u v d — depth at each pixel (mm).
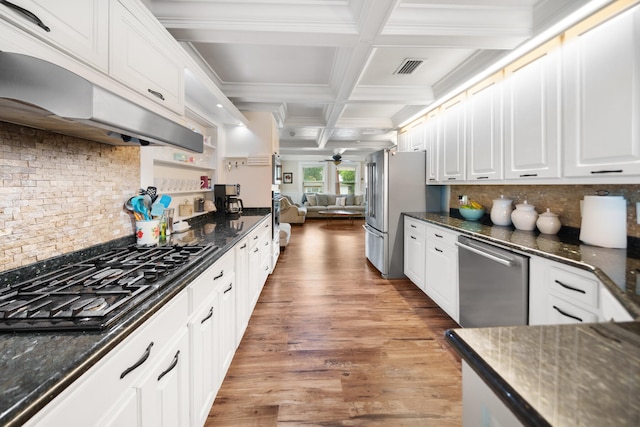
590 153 1574
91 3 1016
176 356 1021
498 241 1831
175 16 1790
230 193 3443
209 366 1366
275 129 4176
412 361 1914
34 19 794
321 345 2105
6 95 709
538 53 1936
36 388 498
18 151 1057
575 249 1553
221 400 1555
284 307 2779
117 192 1645
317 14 1847
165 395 946
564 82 1737
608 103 1470
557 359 497
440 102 3209
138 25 1284
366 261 4492
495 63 2205
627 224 1663
